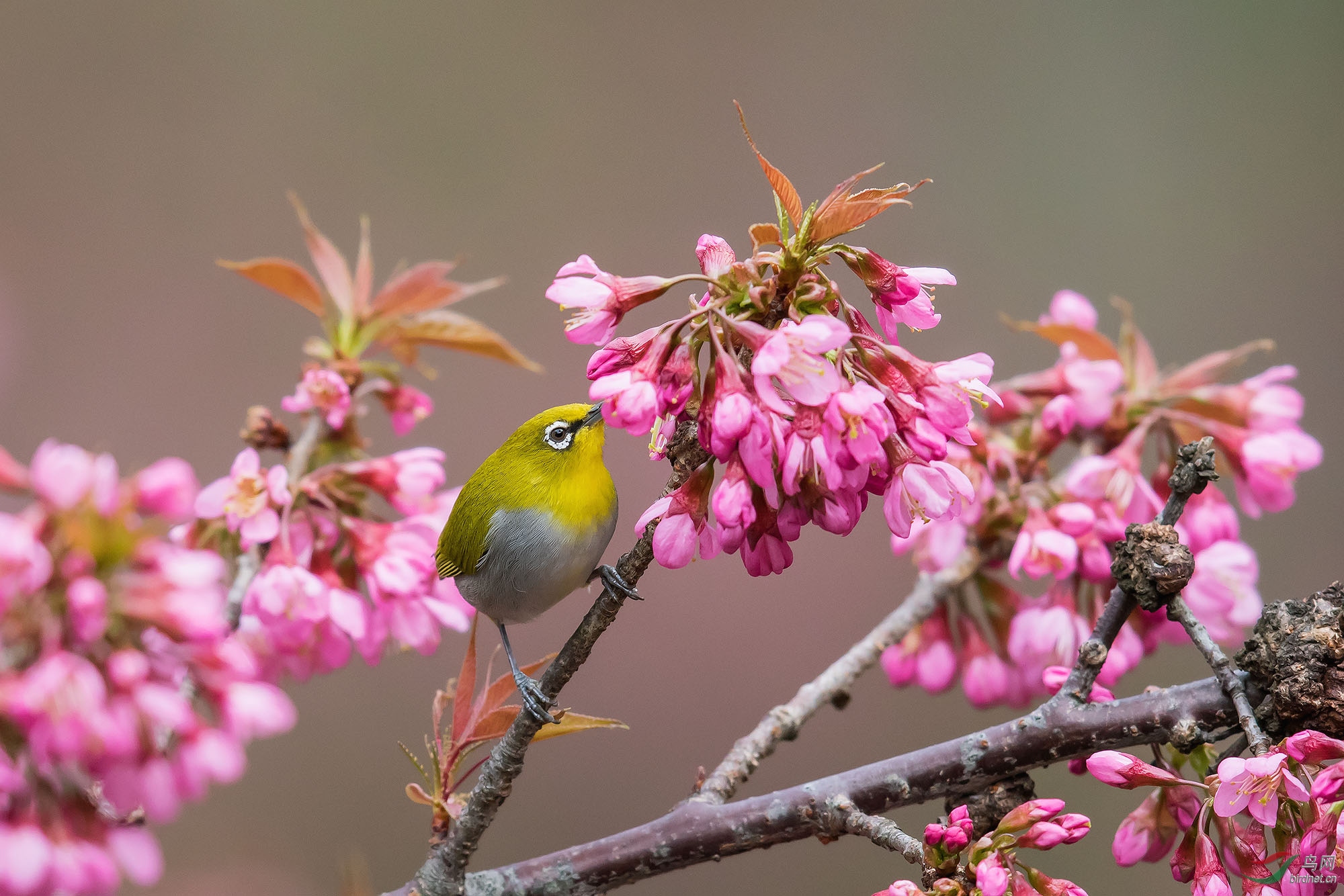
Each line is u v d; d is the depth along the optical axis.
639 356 4.93
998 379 6.60
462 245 6.94
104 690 4.89
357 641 5.02
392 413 5.07
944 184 7.41
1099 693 4.98
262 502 5.02
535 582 5.07
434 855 4.98
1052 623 5.05
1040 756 4.98
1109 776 4.94
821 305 4.93
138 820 4.93
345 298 5.07
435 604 5.04
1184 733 4.96
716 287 4.93
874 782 4.99
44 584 4.89
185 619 4.89
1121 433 5.09
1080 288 7.05
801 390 4.91
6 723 4.90
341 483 5.05
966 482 4.93
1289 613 4.96
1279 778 4.93
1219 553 5.05
